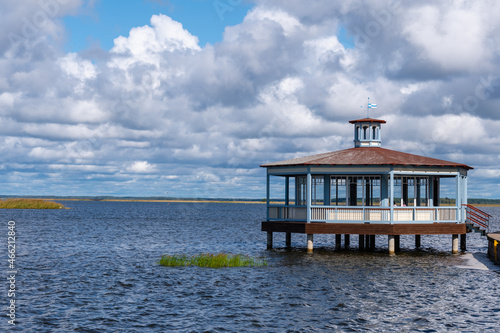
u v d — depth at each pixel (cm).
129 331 2042
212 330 2056
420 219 3816
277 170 4084
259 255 4072
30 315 2244
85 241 5494
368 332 2031
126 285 2880
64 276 3159
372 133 4397
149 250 4688
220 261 3497
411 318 2211
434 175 4012
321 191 4019
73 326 2097
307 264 3550
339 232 3775
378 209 3759
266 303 2462
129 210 18362
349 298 2552
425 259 3847
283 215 4075
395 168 3741
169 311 2333
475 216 4241
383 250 4459
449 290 2727
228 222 10400
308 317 2231
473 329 2064
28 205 14838
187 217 12862
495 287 2808
